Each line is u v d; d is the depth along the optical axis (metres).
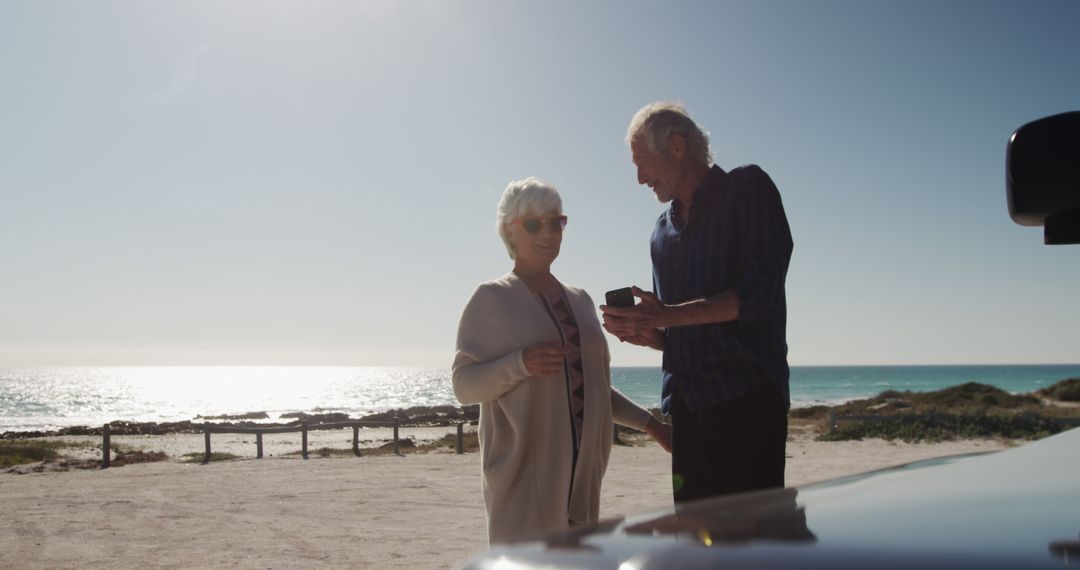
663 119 3.26
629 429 22.19
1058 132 1.13
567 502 3.32
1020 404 38.22
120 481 12.99
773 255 3.01
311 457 18.38
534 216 3.53
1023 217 1.17
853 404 39.53
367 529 8.54
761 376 3.06
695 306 2.88
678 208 3.38
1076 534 0.53
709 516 0.67
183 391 156.00
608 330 2.94
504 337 3.39
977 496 0.69
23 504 10.41
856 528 0.57
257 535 8.20
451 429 35.94
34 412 83.44
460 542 7.82
